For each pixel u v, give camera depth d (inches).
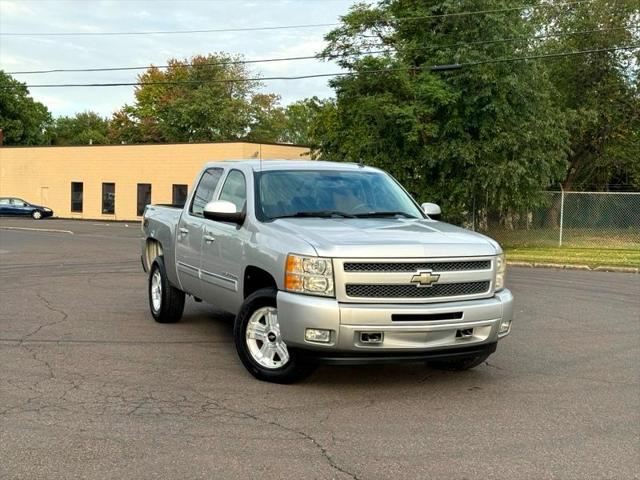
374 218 264.2
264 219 253.3
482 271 231.8
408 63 953.5
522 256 803.4
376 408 214.7
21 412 205.0
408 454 175.8
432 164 919.7
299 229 234.5
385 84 944.3
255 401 219.3
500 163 912.9
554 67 1385.3
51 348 289.9
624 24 1358.3
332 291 215.6
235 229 263.7
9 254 756.6
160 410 208.8
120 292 463.2
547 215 1019.3
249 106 3051.2
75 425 194.1
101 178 1927.9
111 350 288.0
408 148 935.7
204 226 291.0
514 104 935.0
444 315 220.4
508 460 172.9
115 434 187.2
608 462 172.7
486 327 229.9
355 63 954.1
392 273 217.3
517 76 916.0
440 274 221.6
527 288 540.1
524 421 204.7
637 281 597.0
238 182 282.5
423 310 216.7
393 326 213.9
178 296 342.6
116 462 167.6
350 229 235.8
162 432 189.3
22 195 2065.7
